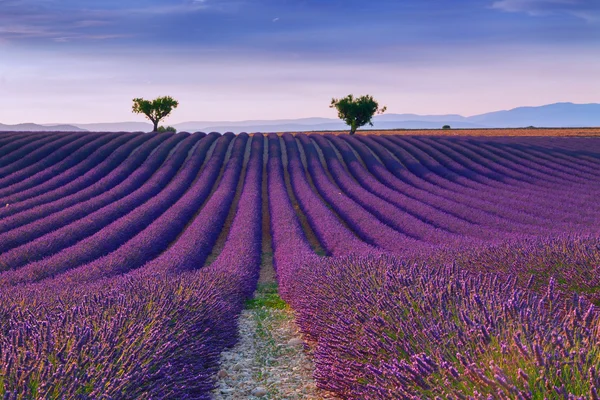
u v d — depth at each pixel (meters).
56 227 19.50
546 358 2.69
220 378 5.78
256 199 25.52
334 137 48.50
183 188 29.17
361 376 4.22
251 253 14.76
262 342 7.46
